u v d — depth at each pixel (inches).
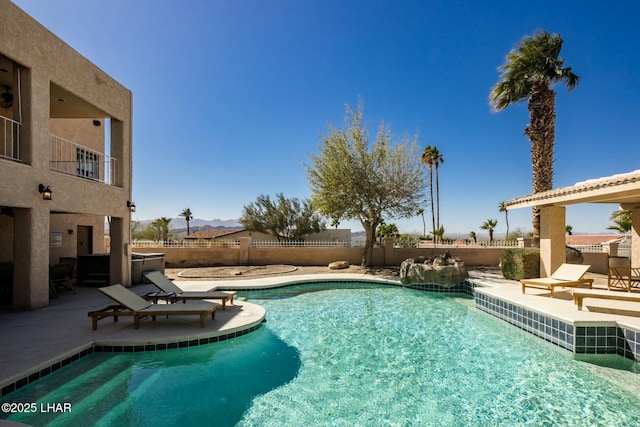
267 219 1218.0
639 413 166.6
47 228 318.3
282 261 773.9
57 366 195.6
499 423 158.1
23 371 175.0
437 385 198.7
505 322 332.5
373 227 721.6
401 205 690.2
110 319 280.2
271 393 187.0
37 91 305.7
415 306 406.6
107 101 415.8
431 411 169.0
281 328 312.8
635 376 209.6
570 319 243.0
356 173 675.4
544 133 567.5
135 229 1503.4
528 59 569.0
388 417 163.0
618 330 235.9
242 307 335.3
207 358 237.0
